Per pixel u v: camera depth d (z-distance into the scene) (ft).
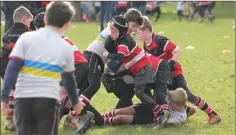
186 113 68.44
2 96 43.52
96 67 64.85
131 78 66.13
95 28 211.20
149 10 228.22
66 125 64.95
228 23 225.76
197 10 236.22
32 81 43.39
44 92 43.27
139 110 66.23
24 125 44.42
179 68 68.74
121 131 63.41
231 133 63.16
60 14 44.57
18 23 61.87
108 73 66.74
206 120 69.26
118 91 67.15
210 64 116.06
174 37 172.14
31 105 43.47
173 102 65.46
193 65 115.03
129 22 65.21
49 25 45.06
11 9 112.88
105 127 65.67
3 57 61.57
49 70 43.47
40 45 43.80
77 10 256.73
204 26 213.05
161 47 66.23
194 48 143.13
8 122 64.13
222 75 102.73
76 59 62.23
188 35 177.78
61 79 46.11
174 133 62.39
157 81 64.85
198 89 89.76
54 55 43.73
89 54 65.31
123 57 61.00
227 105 78.02
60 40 44.62
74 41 163.63
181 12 243.81
